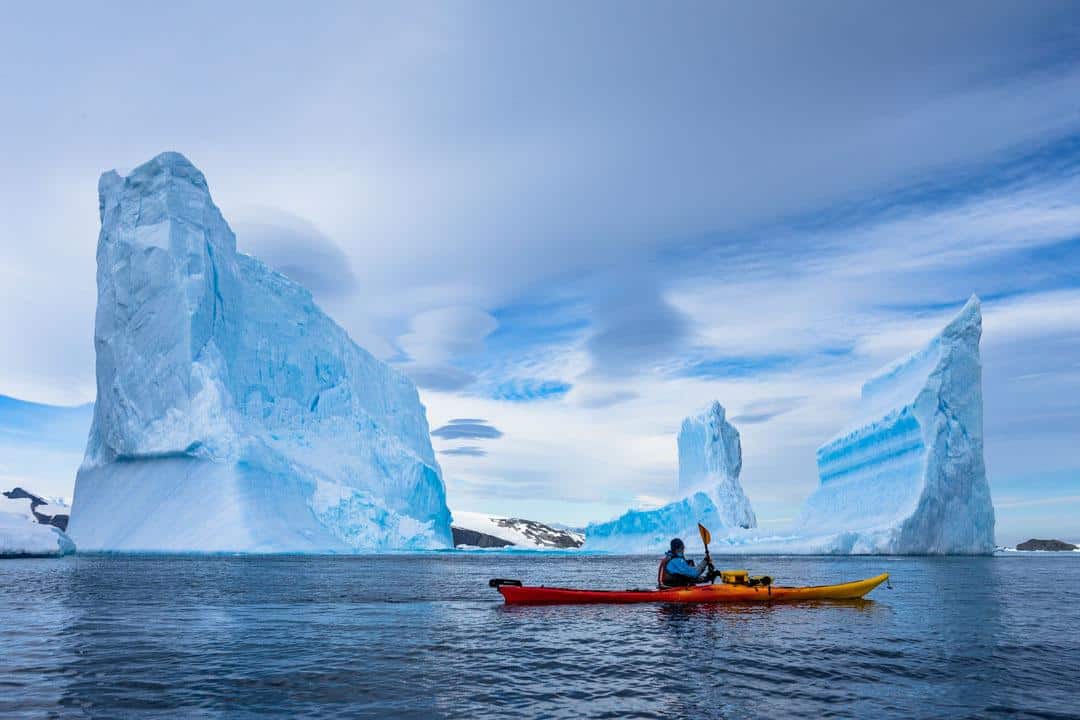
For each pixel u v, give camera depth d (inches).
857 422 2287.2
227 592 860.0
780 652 443.2
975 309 2046.0
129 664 406.0
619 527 3073.3
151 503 2028.8
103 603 727.7
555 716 299.0
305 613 653.3
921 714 303.9
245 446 2063.2
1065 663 416.2
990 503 2027.6
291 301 2628.0
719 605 696.4
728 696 333.7
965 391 2018.9
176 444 2068.2
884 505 2046.0
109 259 2228.1
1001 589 935.7
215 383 2106.3
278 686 352.2
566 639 495.8
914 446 2000.5
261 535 1929.1
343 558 1983.3
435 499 2731.3
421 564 1736.0
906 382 2145.7
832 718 296.8
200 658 425.7
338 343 2773.1
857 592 753.6
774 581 1099.9
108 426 2210.9
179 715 298.8
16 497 3848.4
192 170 2260.1
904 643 479.8
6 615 627.2
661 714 303.0
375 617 622.8
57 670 387.9
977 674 382.9
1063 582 1090.1
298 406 2507.4
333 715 299.6
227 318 2317.9
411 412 3041.3
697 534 2596.0
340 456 2497.5
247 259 2534.5
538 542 5211.6
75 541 2048.5
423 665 404.5
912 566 1540.4
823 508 2297.0
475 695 334.6
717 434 2790.4
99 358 2274.9
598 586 1114.1
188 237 2190.0
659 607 679.7
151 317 2143.2
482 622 583.5
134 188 2236.7
